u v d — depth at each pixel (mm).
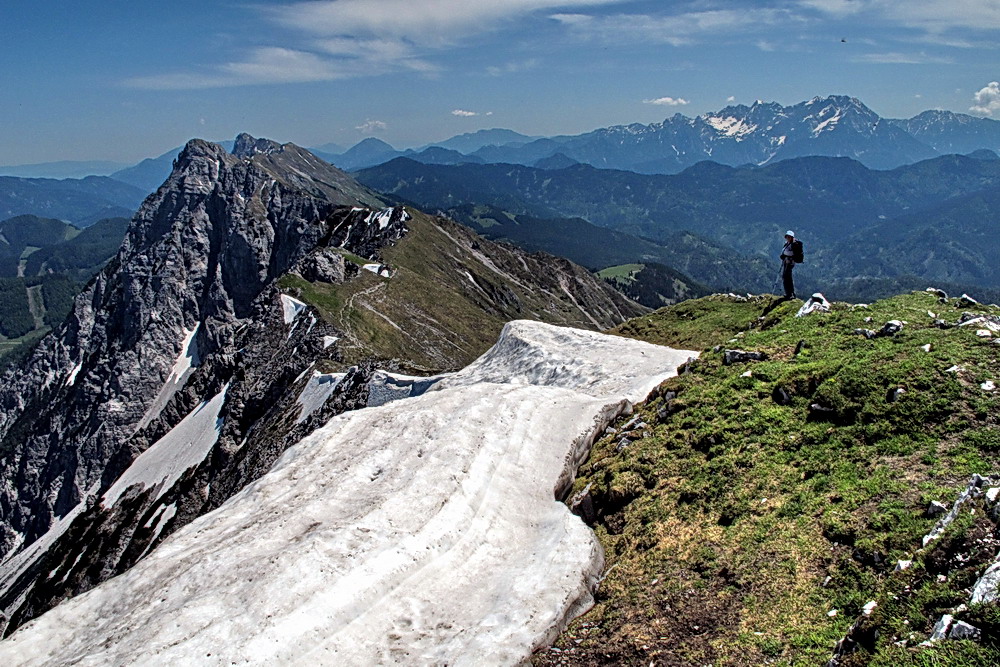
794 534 16422
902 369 20609
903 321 25516
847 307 31094
